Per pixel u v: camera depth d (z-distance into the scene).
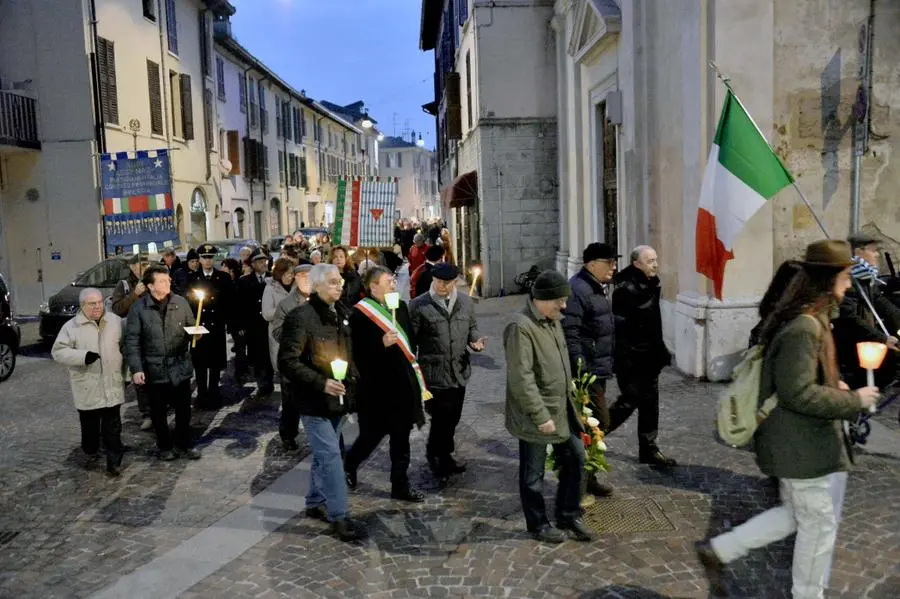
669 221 10.11
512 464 6.37
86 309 6.47
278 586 4.38
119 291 9.78
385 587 4.33
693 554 4.56
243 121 33.03
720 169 6.61
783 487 3.51
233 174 30.31
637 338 5.82
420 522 5.23
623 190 12.27
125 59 19.98
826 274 3.37
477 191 19.58
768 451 3.47
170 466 6.78
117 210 10.67
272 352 8.18
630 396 5.85
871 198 8.93
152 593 4.34
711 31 8.42
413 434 7.41
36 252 18.28
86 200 18.16
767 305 4.03
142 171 10.64
